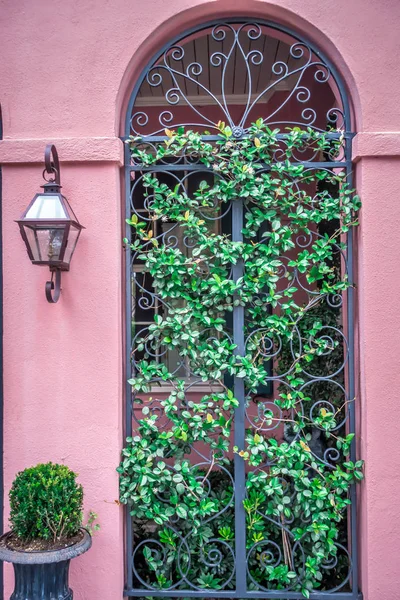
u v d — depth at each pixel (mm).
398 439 2924
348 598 2986
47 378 3016
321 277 3080
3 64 3047
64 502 2631
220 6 3039
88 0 3029
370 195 2971
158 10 3021
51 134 3033
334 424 3041
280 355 3764
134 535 3439
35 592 2555
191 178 5059
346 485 2982
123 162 3100
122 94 3107
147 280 4801
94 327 3014
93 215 3018
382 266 2961
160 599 3139
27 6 3045
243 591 3021
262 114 5332
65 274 3021
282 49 4527
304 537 3094
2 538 2693
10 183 3047
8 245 3047
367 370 2945
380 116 2973
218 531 3188
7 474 3010
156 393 4766
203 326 3193
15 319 3035
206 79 5094
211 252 3240
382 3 2988
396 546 2900
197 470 3484
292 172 3053
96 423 2994
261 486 3098
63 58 3035
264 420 3055
